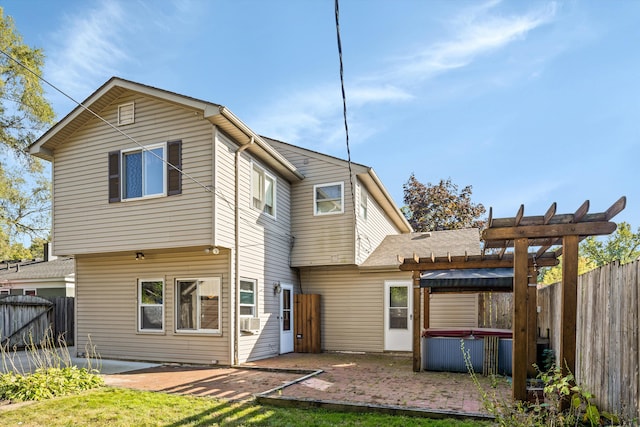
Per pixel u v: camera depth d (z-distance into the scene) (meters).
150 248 10.23
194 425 5.28
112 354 11.27
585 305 5.89
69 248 11.02
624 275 4.53
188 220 9.96
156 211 10.28
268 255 12.12
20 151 20.69
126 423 5.33
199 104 9.73
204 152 10.02
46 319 14.34
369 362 10.81
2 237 20.55
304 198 13.60
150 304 11.14
